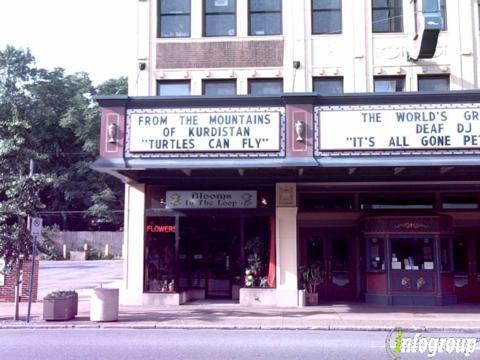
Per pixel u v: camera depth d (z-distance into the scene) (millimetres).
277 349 10758
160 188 18594
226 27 19344
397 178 17797
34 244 14914
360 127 15234
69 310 14992
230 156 15516
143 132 15641
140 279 18125
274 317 15312
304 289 18359
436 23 16109
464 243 19594
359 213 19516
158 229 18594
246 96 15523
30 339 12148
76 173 58969
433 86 18562
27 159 15609
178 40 19125
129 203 18453
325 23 19094
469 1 18781
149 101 15711
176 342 11641
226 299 18906
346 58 18688
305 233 19984
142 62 19016
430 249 18203
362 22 18828
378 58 18656
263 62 18875
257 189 18375
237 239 18938
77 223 61781
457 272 19516
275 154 15438
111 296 14695
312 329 13672
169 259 18453
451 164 14898
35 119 57062
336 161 15117
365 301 18797
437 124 15086
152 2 19375
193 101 15633
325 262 19859
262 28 19219
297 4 19094
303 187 19203
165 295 18000
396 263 18266
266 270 18359
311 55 18812
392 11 18953
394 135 15133
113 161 15531
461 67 18422
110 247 57969
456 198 19312
